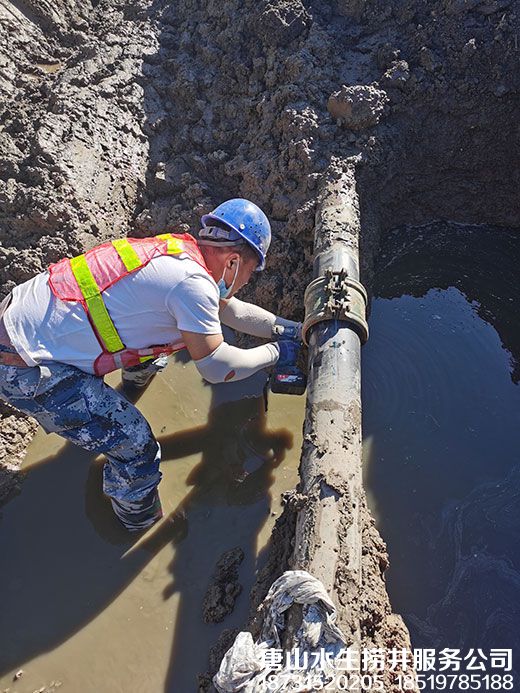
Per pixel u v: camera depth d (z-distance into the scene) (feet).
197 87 12.87
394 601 8.36
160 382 10.66
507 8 11.73
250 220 7.74
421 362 11.07
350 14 12.63
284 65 12.20
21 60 13.35
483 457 9.90
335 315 8.66
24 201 10.85
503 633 8.11
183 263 7.40
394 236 12.88
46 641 7.91
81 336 7.48
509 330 11.63
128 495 8.32
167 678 7.61
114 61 13.11
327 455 7.52
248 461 9.70
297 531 7.15
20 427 9.74
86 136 11.84
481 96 11.78
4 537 8.84
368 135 11.60
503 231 13.08
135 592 8.35
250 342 11.09
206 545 8.80
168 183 12.09
